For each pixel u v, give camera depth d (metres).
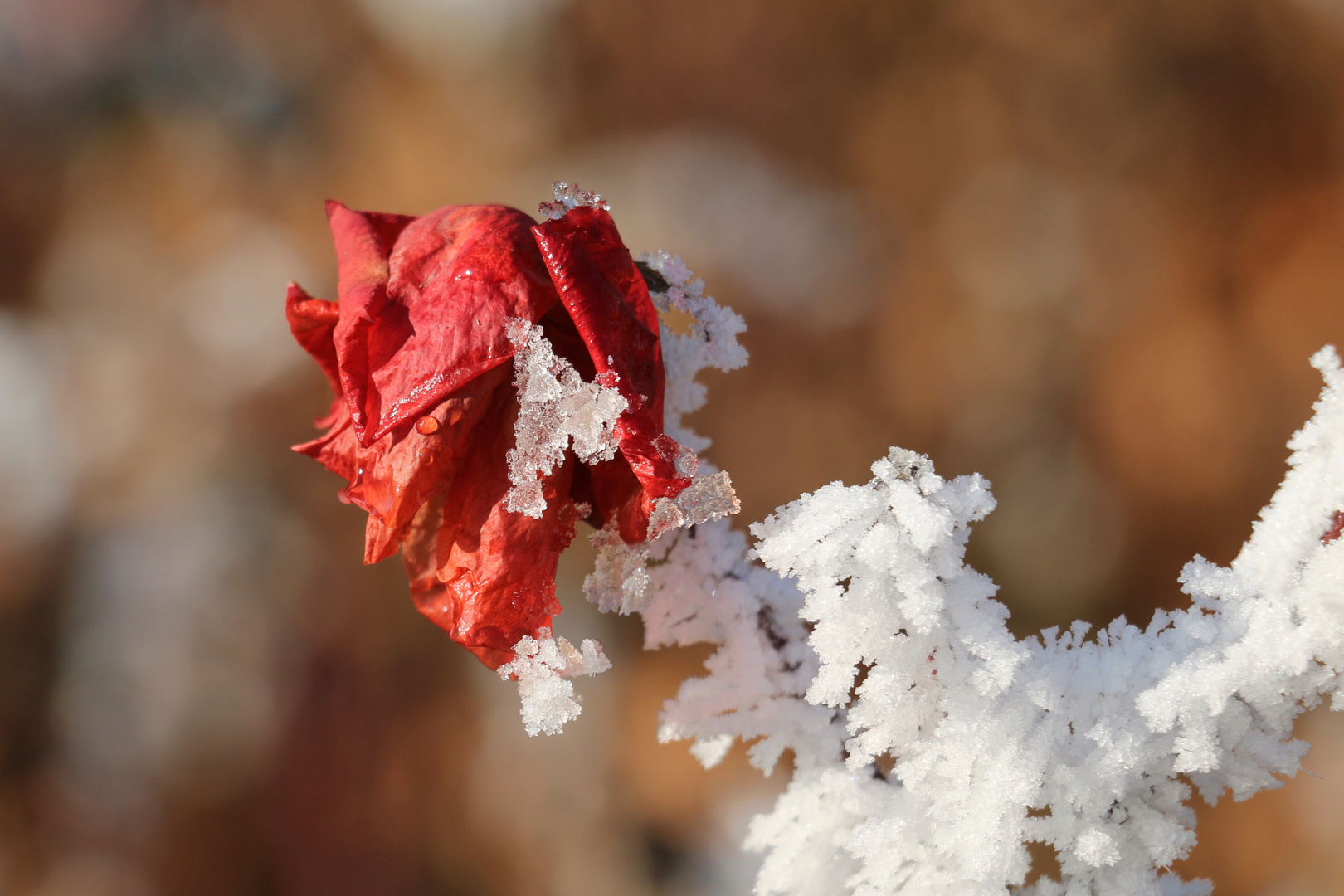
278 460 1.45
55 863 1.24
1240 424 1.42
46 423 1.45
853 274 1.58
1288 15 1.52
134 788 1.28
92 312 1.55
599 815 1.23
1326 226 1.45
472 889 1.23
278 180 1.66
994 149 1.62
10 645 1.32
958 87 1.64
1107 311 1.52
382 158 1.67
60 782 1.29
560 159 1.68
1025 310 1.53
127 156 1.64
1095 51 1.59
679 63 1.69
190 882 1.25
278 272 1.59
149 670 1.32
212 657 1.33
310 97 1.69
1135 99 1.57
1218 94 1.54
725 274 1.55
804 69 1.68
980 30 1.63
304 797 1.28
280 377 1.50
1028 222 1.58
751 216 1.61
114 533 1.41
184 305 1.55
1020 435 1.48
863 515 0.36
